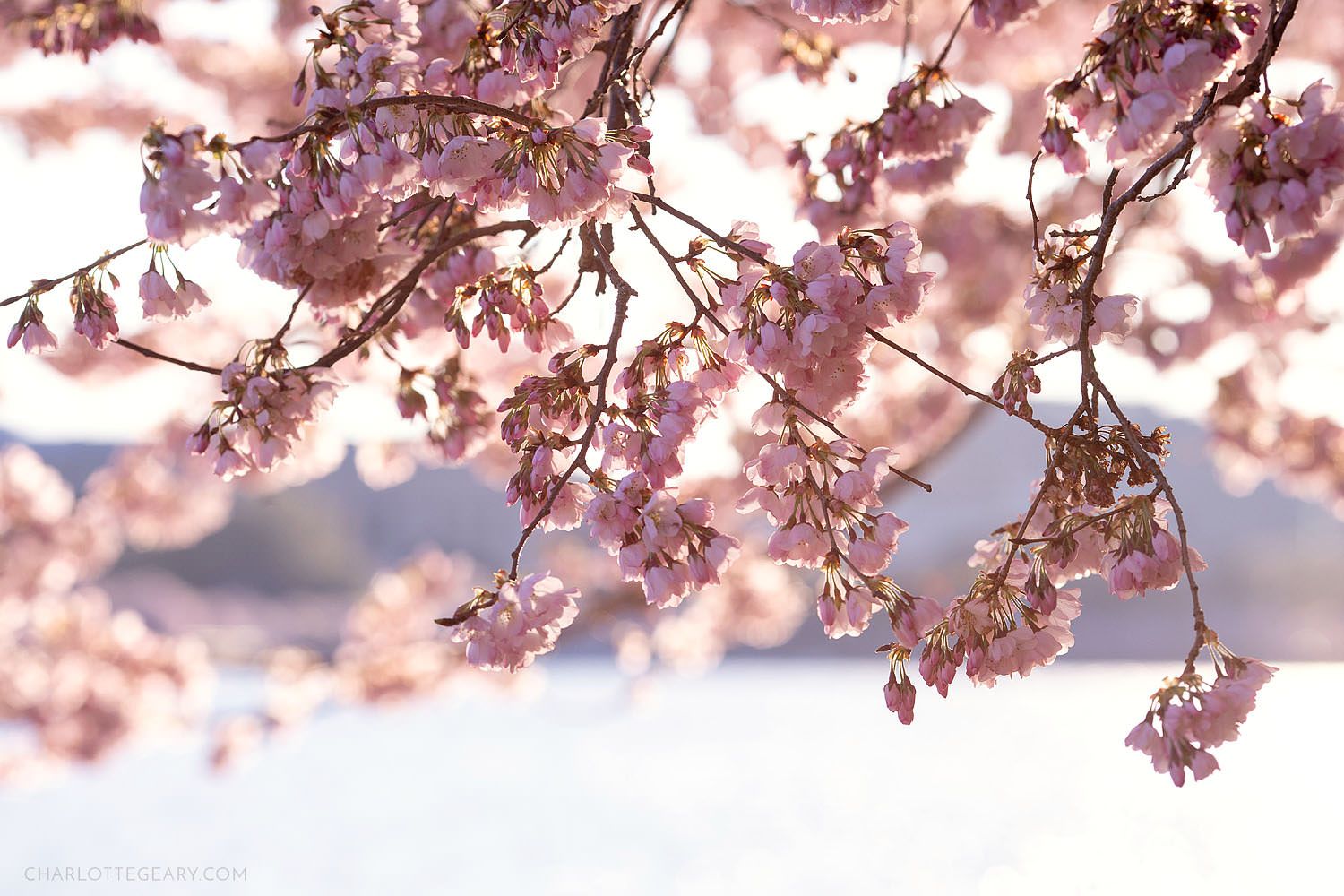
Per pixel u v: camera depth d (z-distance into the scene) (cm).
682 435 117
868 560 118
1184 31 115
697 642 602
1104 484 116
